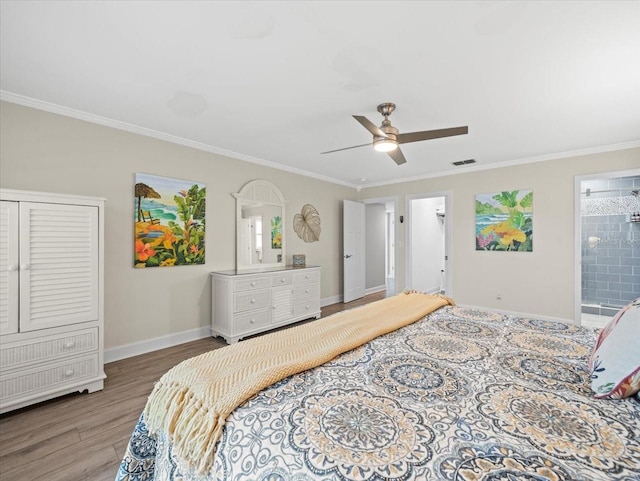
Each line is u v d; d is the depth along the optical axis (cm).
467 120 285
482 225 460
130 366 280
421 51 183
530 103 250
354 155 402
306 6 148
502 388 110
